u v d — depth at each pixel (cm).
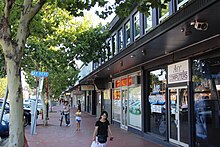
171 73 1266
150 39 935
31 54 1833
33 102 1712
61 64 1969
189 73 1106
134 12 1628
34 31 1364
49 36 1866
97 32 1998
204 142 1027
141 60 1429
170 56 1245
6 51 673
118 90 2198
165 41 966
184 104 1155
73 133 1736
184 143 1146
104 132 893
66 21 1936
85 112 4244
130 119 1864
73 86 4812
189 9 673
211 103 995
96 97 3478
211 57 998
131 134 1694
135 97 1767
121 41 1997
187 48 1098
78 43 1936
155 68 1459
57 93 4956
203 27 712
